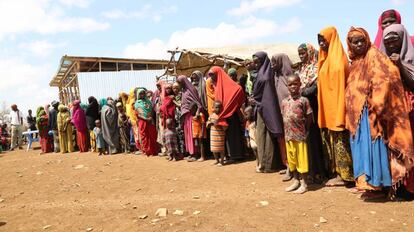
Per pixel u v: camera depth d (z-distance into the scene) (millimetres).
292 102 5109
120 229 4160
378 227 3578
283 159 6340
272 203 4645
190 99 8445
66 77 27250
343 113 4801
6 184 7535
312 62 5734
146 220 4375
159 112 9523
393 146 4191
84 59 21656
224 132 7742
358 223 3727
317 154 5578
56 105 13359
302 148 5023
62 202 5742
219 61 14750
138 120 9977
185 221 4191
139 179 7039
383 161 4250
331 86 4930
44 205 5625
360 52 4496
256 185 5758
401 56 4500
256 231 3738
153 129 10039
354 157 4496
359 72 4473
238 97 7746
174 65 15000
